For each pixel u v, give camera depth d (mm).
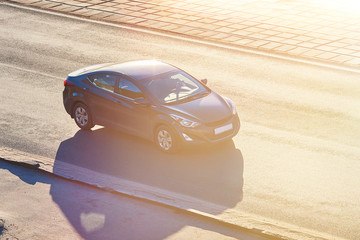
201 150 13484
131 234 9984
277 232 9859
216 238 9750
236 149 13500
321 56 20688
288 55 20812
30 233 10094
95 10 26812
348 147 13570
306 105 16344
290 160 12930
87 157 13469
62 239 9867
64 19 25453
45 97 17375
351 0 28719
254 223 10250
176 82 13938
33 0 28547
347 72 19125
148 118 13391
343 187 11664
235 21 25062
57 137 14656
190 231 10016
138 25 24578
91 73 14656
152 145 13891
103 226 10305
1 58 20844
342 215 10633
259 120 15305
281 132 14500
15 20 25359
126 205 11070
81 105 14734
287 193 11484
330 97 16969
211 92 13938
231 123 13273
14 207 11117
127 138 14367
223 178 12164
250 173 12344
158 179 12234
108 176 12469
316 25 24469
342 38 22719
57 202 11289
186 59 20484
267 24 24641
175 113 13016
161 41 22500
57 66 20016
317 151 13383
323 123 15086
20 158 13281
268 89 17656
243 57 20641
